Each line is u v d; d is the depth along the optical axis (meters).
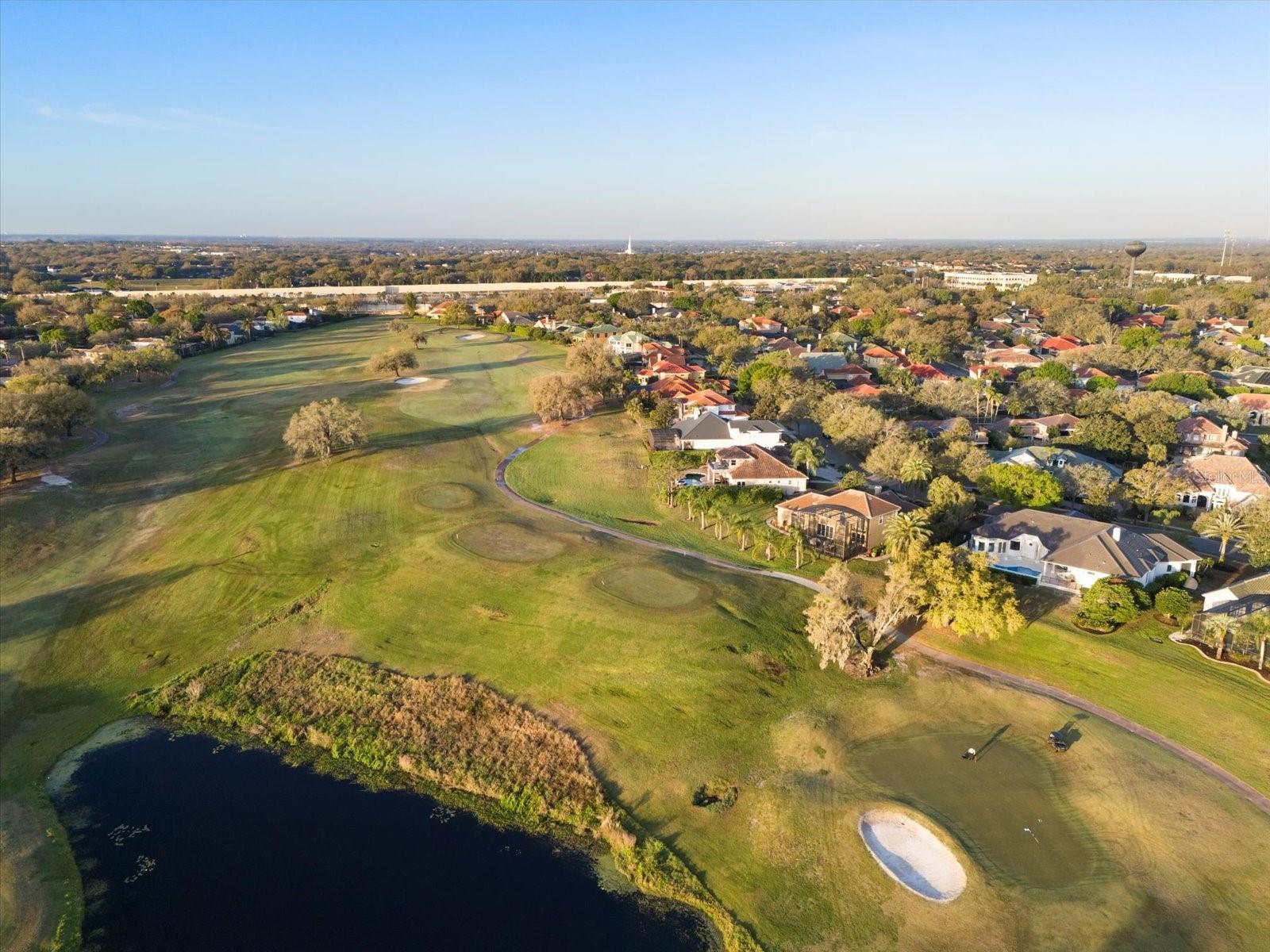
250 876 37.03
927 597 53.53
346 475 92.50
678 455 96.62
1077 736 45.69
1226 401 118.25
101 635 57.84
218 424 114.94
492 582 64.75
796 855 37.97
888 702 49.12
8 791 42.72
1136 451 97.56
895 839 38.66
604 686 50.84
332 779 43.81
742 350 171.88
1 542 70.12
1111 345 170.50
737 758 44.59
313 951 33.22
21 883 36.62
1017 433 110.75
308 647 56.44
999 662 53.34
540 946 33.50
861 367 156.50
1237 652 52.09
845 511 72.31
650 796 42.16
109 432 109.44
